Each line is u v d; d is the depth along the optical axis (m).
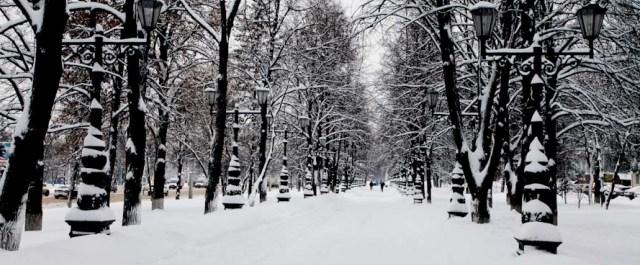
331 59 33.69
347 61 35.00
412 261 9.52
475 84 23.03
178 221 11.71
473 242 10.79
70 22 19.69
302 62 32.81
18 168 7.24
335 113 38.22
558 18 19.22
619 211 25.62
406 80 26.89
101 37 9.21
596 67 18.69
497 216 16.59
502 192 53.62
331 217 20.17
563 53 9.32
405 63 25.45
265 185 28.73
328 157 44.09
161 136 25.55
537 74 9.31
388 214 22.16
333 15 29.95
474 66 20.36
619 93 20.06
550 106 17.08
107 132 26.69
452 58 15.34
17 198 7.23
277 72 31.56
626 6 16.25
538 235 8.22
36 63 7.37
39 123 7.36
